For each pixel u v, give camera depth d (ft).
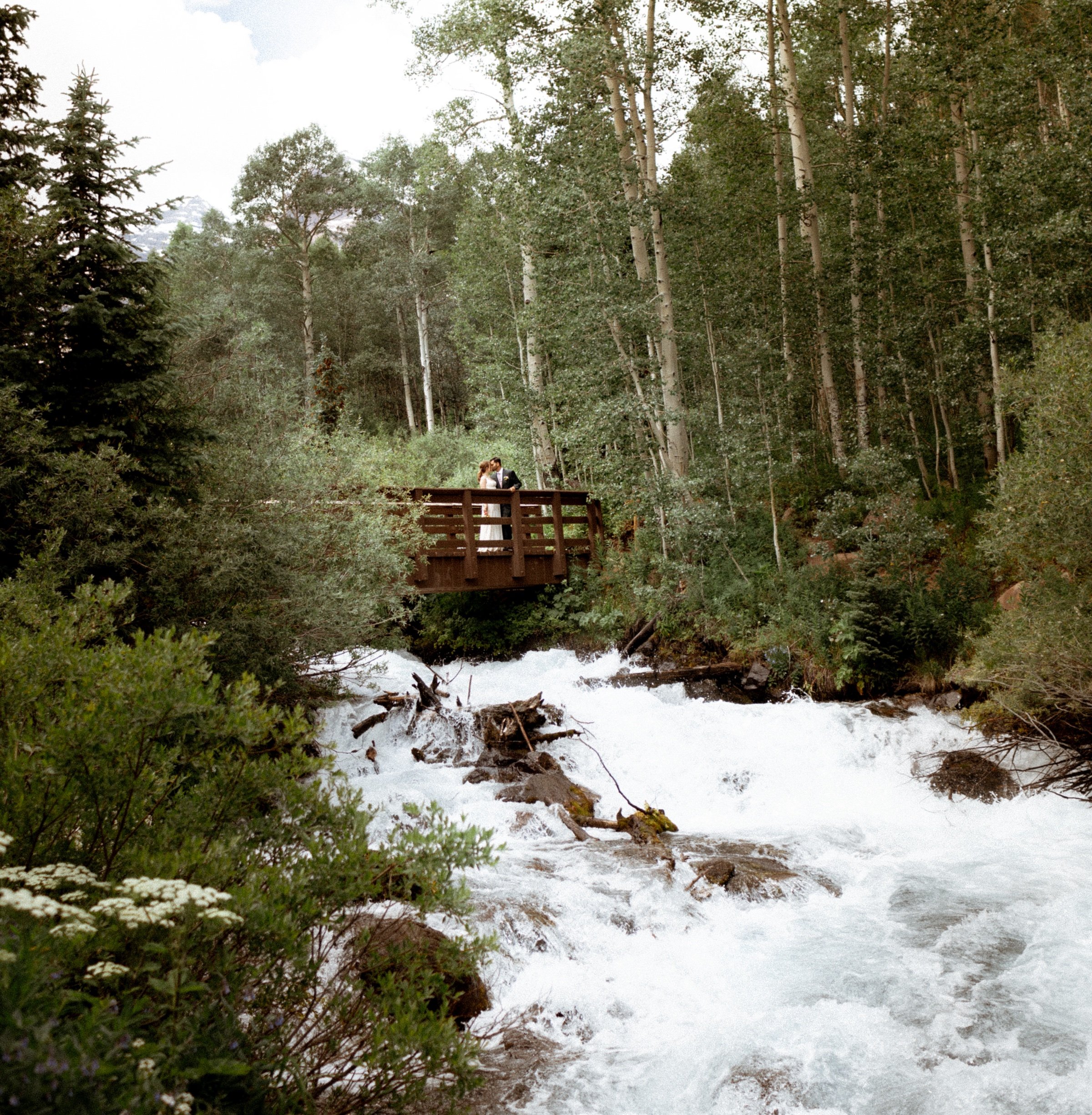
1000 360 48.24
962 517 48.19
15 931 8.48
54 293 31.45
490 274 81.71
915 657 40.83
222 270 142.51
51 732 10.70
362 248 148.46
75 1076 6.68
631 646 48.93
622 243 56.03
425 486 71.97
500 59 59.72
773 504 49.75
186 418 34.17
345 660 43.47
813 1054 15.07
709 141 67.67
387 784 32.40
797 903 23.12
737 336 54.95
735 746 36.81
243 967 10.42
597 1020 17.33
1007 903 21.63
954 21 53.26
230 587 31.58
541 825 28.40
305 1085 10.62
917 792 31.89
